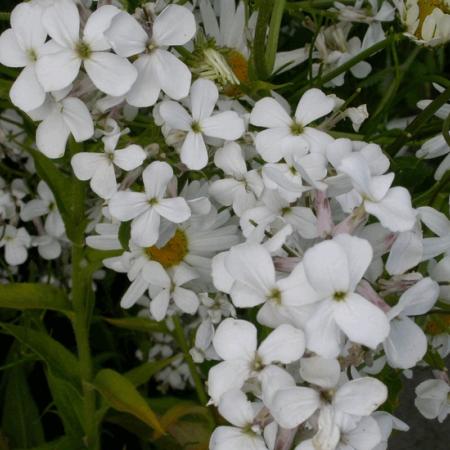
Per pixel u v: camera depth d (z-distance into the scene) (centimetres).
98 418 31
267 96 25
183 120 22
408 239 19
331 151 19
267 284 18
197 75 23
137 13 21
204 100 22
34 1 22
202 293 26
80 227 26
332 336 17
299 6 28
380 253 19
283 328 18
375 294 18
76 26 20
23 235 33
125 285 38
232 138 22
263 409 18
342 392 17
